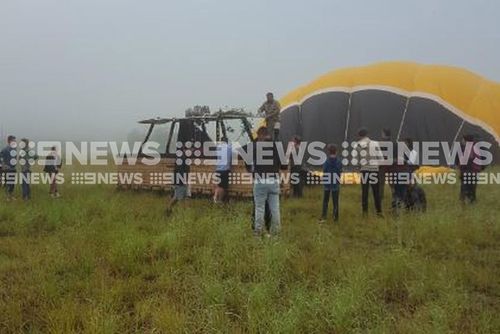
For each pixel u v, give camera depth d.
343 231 8.82
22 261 6.91
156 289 5.75
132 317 4.98
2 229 8.97
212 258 6.48
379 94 19.36
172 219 9.12
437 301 5.09
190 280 5.95
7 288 5.75
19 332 4.54
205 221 8.37
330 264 6.43
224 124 12.99
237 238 7.30
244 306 5.00
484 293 5.66
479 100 19.19
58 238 8.06
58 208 10.09
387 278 5.77
